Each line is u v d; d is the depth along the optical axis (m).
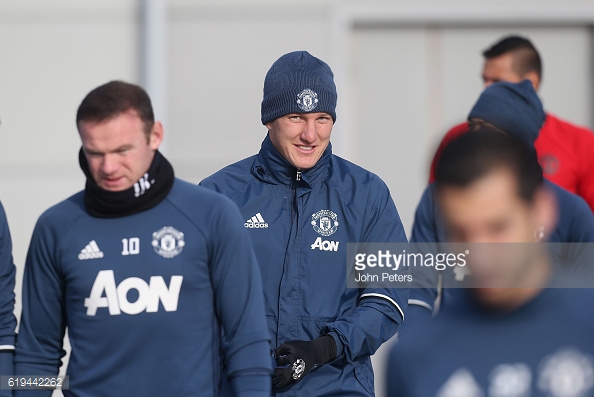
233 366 10.81
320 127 12.62
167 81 25.33
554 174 19.12
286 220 12.74
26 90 25.66
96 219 10.84
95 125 10.43
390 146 26.19
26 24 25.62
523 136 14.97
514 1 25.55
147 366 10.61
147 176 10.77
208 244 10.79
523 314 7.56
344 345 12.16
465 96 25.98
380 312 12.57
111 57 25.61
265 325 11.02
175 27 25.28
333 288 12.62
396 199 26.17
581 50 25.84
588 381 7.43
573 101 25.92
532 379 7.48
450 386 7.57
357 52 25.92
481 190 7.50
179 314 10.64
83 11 25.62
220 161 25.31
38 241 10.99
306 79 12.59
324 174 12.95
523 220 7.57
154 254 10.69
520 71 19.91
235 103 25.31
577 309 7.57
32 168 25.66
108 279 10.66
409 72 26.02
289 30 25.33
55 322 11.20
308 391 12.27
